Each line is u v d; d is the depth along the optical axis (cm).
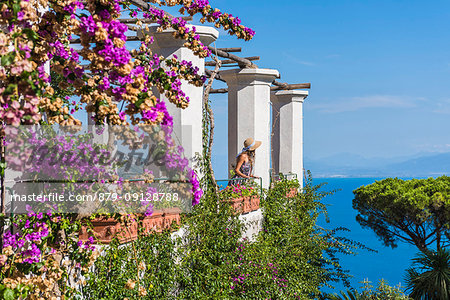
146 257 452
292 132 1235
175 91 467
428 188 1750
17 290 289
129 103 300
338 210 9519
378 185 1898
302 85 1206
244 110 952
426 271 1323
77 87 307
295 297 794
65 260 361
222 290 604
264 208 872
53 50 305
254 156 853
